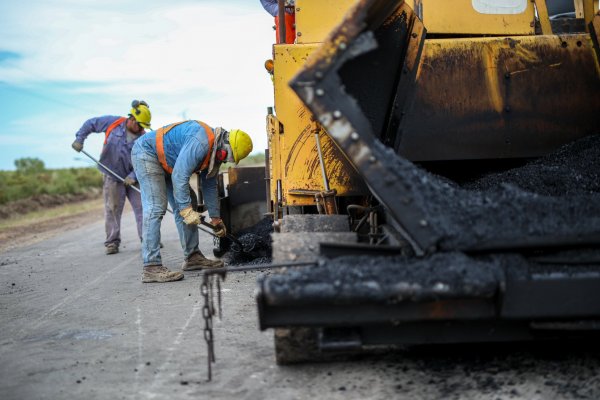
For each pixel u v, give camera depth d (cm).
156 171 670
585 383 318
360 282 288
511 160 490
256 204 762
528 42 465
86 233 1268
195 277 684
